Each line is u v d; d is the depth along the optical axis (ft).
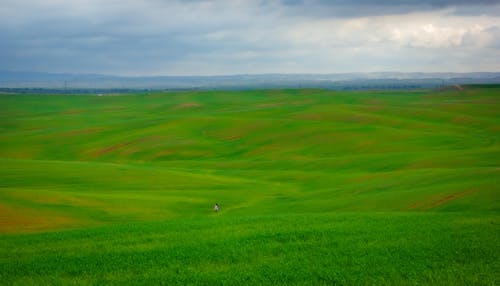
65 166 240.12
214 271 72.69
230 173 241.55
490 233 88.43
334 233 92.22
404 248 80.94
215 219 111.45
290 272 71.41
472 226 94.12
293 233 92.73
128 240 90.79
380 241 85.81
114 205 152.66
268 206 156.56
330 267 73.26
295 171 236.84
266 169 253.85
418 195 137.69
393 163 232.12
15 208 138.82
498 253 77.15
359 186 173.78
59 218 132.05
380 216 107.76
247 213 145.69
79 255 81.35
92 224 128.77
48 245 88.79
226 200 169.68
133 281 69.21
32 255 82.17
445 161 220.43
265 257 79.36
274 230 95.81
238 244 86.28
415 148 286.87
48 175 215.51
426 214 109.09
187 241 89.15
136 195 172.35
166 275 71.46
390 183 169.17
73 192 173.99
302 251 81.87
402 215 108.68
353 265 74.08
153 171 230.89
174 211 150.51
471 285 65.00
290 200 165.58
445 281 66.59
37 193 161.07
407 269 71.41
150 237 92.79
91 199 158.51
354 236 89.61
